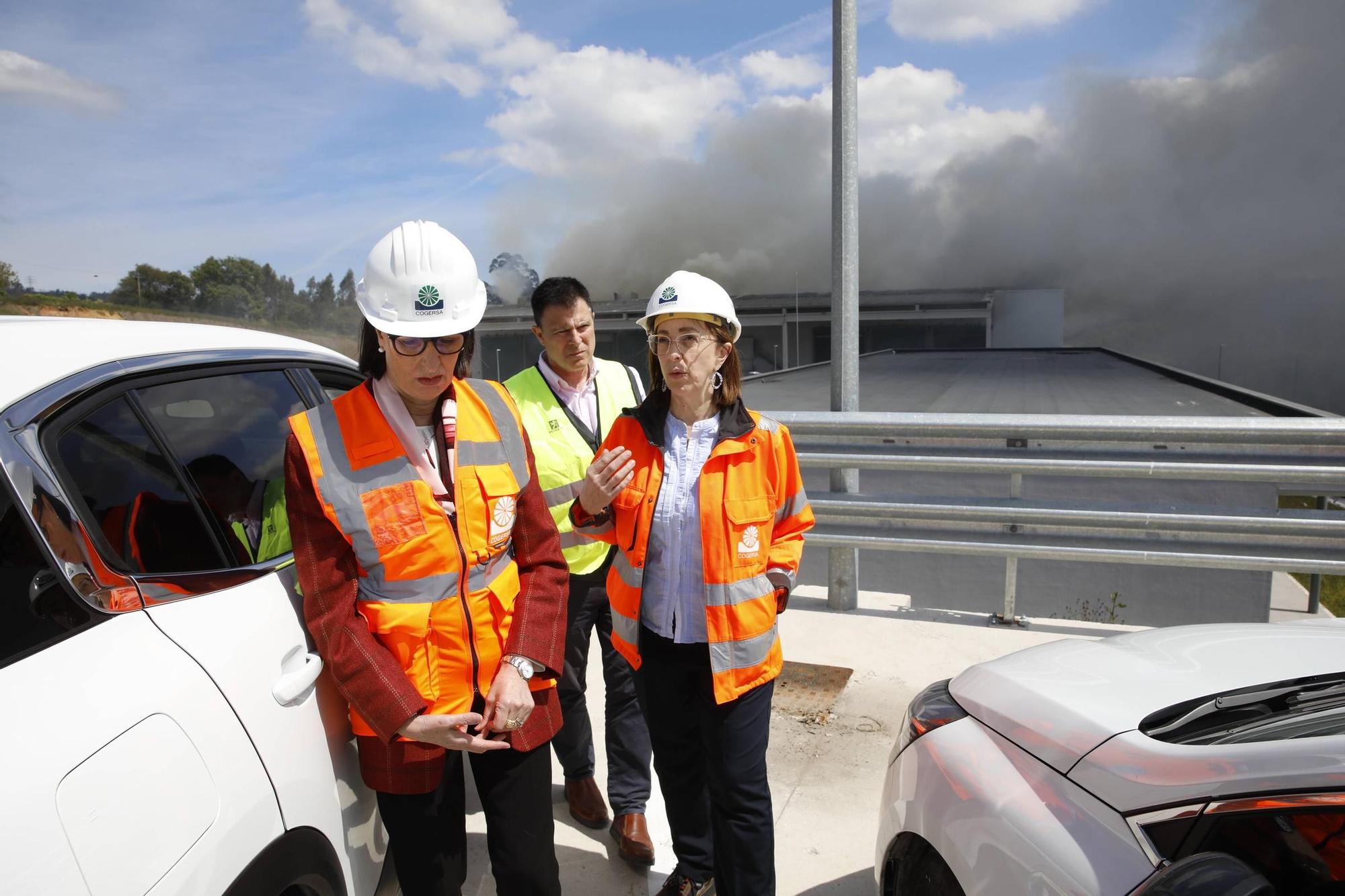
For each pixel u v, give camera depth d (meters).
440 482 1.69
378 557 1.61
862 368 47.28
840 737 3.36
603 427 2.76
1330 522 3.83
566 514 2.66
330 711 1.68
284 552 1.81
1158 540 4.14
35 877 0.95
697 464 2.06
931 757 1.82
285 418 2.00
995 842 1.52
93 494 1.37
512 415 1.85
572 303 2.64
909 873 1.80
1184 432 3.95
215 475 1.70
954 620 4.57
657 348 2.01
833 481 4.71
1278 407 20.36
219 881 1.23
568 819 2.88
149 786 1.14
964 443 4.61
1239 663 1.81
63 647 1.18
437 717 1.58
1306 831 1.27
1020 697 1.79
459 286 1.61
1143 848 1.32
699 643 2.06
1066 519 4.18
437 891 1.76
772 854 2.07
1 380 1.32
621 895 2.47
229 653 1.40
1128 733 1.51
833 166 4.46
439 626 1.64
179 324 1.91
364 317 1.62
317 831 1.54
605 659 2.65
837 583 4.72
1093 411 21.34
